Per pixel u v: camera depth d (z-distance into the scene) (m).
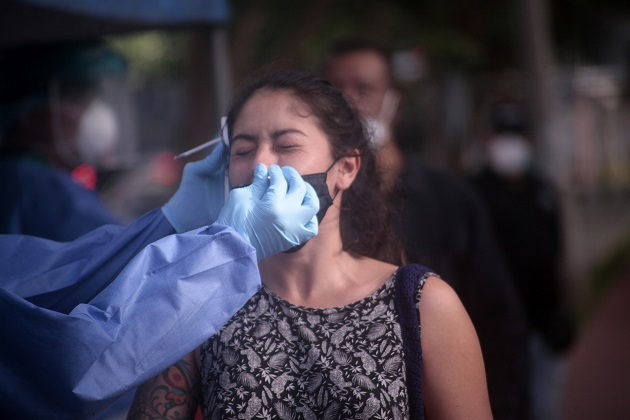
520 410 3.83
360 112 2.47
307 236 2.11
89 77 3.94
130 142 4.31
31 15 3.79
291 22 10.38
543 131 9.25
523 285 5.01
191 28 4.29
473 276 3.82
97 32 4.04
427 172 3.83
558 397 5.09
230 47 9.77
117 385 1.99
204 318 2.03
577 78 19.23
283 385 2.14
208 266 2.02
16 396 2.00
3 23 3.83
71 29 3.97
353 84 4.06
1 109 3.78
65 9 3.40
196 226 2.38
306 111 2.28
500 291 3.80
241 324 2.21
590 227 18.31
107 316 1.97
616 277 13.88
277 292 2.29
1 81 3.81
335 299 2.25
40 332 1.94
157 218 2.37
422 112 14.64
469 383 2.18
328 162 2.29
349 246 2.40
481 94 14.61
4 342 1.98
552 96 9.38
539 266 5.02
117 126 4.22
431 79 14.24
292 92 2.30
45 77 3.81
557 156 9.20
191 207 2.38
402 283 2.22
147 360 2.00
